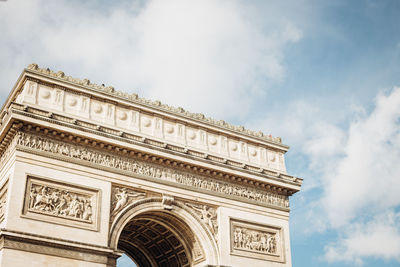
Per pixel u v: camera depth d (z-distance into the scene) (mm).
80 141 76312
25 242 66688
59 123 74188
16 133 72250
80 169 75000
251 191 91375
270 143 97688
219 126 92125
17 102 78625
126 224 84625
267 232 90312
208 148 89625
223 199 87188
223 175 88438
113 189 77375
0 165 77250
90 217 73312
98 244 72250
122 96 84125
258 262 86625
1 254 64938
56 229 69875
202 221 83812
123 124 82688
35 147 72625
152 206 79938
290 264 90062
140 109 85125
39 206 69938
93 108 80812
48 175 72062
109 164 77938
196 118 90188
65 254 69062
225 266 82688
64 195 72562
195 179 85625
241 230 87375
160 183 81438
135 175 79438
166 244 91062
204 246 82812
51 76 78250
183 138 87500
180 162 83875
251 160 94188
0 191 74250
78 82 81000
